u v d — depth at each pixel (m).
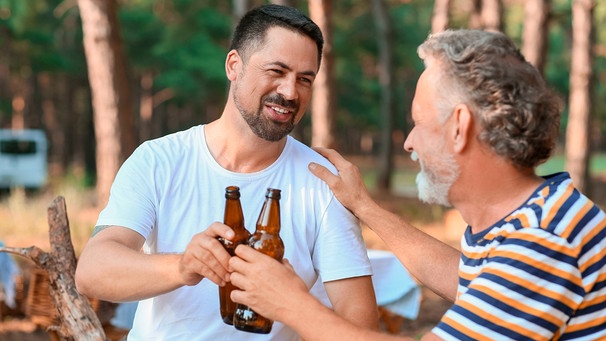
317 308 1.66
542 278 1.52
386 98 20.50
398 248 2.17
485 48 1.65
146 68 28.19
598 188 22.34
